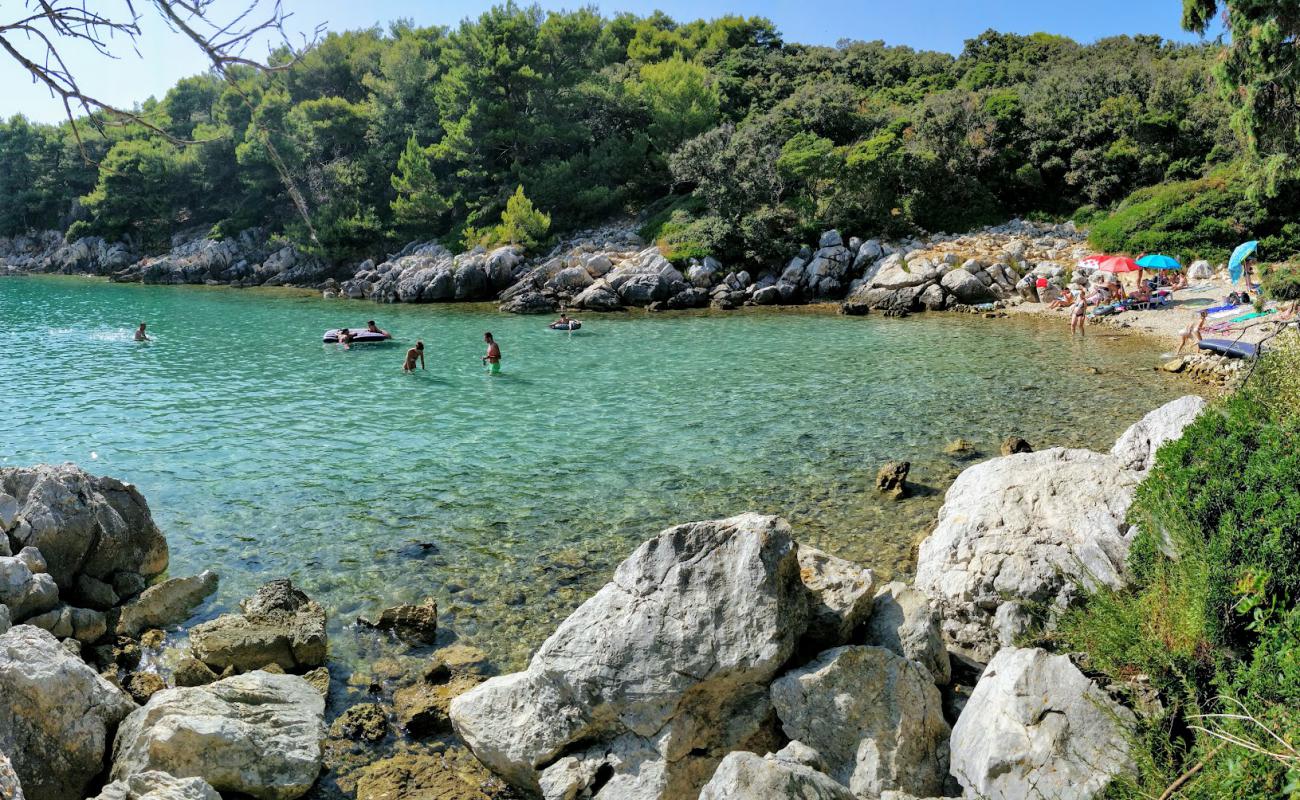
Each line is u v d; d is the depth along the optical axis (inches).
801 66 3604.8
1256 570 287.0
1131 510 382.6
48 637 359.9
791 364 1275.8
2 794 230.5
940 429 866.1
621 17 4461.1
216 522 628.1
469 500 676.1
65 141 3885.3
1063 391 1025.5
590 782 325.4
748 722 337.7
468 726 356.2
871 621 392.8
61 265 3927.2
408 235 2967.5
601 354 1414.9
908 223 2342.5
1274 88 1125.1
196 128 3329.2
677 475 734.5
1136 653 305.1
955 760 319.3
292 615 458.6
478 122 2859.3
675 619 344.8
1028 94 2608.3
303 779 339.9
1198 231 1926.7
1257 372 523.8
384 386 1145.4
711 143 2434.8
